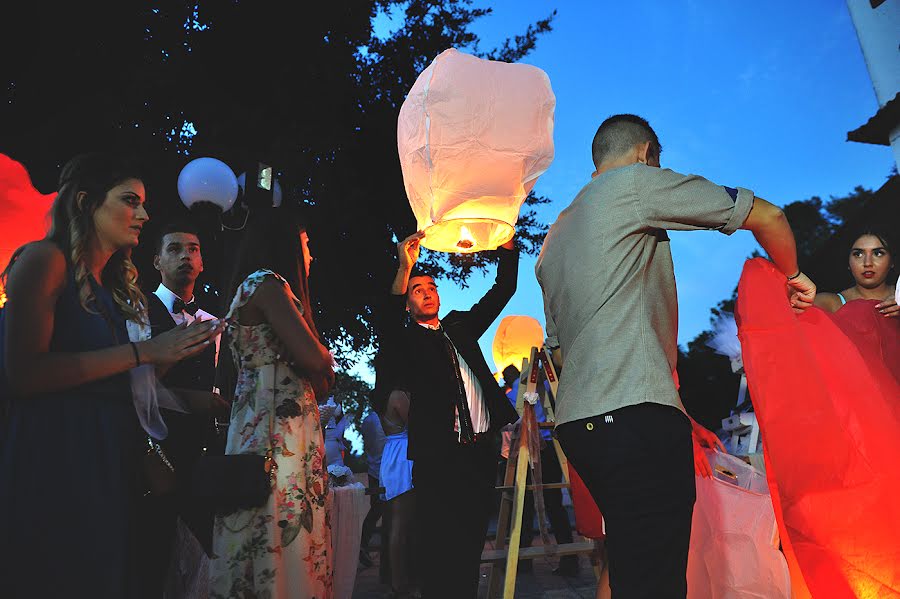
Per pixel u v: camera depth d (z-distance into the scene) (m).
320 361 2.36
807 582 2.37
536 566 5.39
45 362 1.71
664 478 1.88
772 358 2.48
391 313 3.51
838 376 2.47
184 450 2.32
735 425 5.37
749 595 2.54
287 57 11.15
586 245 2.08
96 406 1.80
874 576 2.28
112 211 1.97
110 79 9.35
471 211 2.71
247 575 2.19
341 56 12.13
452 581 3.13
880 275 3.76
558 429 2.07
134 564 1.82
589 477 2.02
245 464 2.17
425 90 2.63
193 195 4.47
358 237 11.74
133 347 1.83
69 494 1.71
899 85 11.11
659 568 1.84
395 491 4.28
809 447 2.40
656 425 1.89
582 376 2.00
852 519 2.33
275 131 10.34
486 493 3.30
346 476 5.14
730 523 2.63
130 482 1.85
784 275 2.30
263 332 2.40
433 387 3.36
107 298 1.95
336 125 11.16
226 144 9.98
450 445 3.25
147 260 8.64
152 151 8.99
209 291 9.30
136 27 9.70
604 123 2.36
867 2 11.61
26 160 8.62
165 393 2.01
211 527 2.31
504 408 3.46
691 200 2.00
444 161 2.61
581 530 3.31
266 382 2.35
